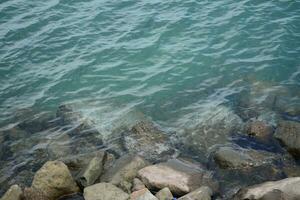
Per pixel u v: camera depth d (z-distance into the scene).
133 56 18.02
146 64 17.56
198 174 11.73
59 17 21.19
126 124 14.64
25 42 19.50
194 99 15.59
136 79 16.86
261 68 16.61
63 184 11.62
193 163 12.45
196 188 11.23
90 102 15.92
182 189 11.13
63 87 16.80
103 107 15.60
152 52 18.12
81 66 17.73
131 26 19.95
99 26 20.22
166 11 20.83
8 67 18.00
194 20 19.83
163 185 11.30
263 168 11.90
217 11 20.30
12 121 15.29
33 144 14.12
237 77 16.38
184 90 16.09
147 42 18.75
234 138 13.43
